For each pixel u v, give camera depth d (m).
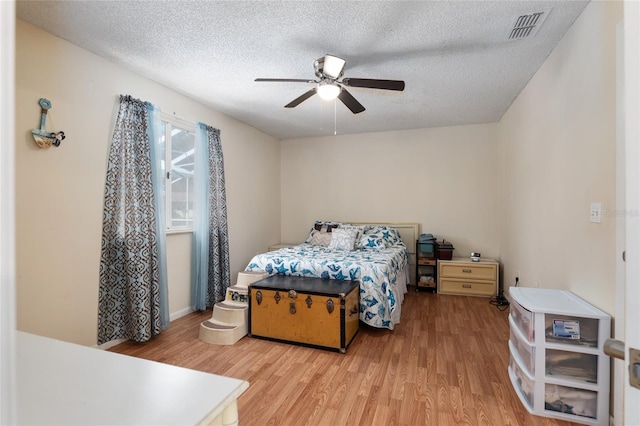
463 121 4.20
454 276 4.08
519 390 1.83
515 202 3.35
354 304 2.65
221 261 3.69
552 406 1.64
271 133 4.92
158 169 2.82
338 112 3.84
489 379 2.02
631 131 0.50
